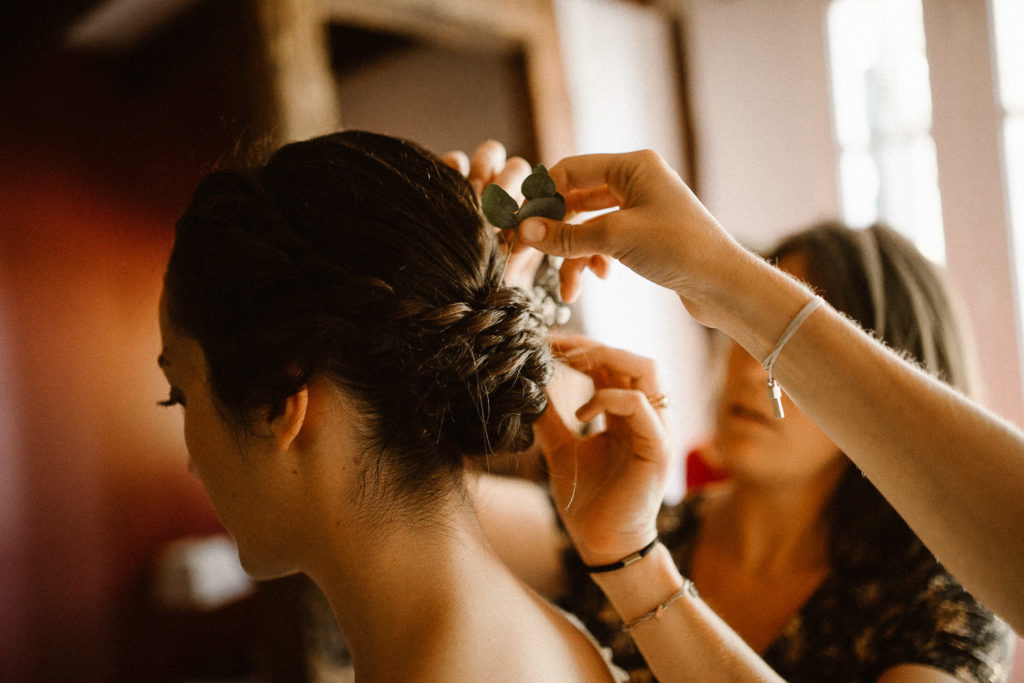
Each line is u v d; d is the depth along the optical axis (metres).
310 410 0.60
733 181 3.47
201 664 3.42
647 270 0.60
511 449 0.69
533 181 0.65
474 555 0.63
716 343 1.26
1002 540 0.49
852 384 0.54
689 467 2.32
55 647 3.12
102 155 3.27
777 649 1.10
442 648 0.57
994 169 2.93
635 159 0.63
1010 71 2.89
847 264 1.10
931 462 0.51
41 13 2.94
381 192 0.61
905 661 0.98
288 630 1.84
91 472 3.25
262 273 0.57
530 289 0.85
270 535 0.65
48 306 3.17
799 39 3.34
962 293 3.02
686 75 3.26
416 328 0.58
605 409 0.81
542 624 0.64
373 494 0.61
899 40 3.13
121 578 3.30
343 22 2.00
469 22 2.29
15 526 3.05
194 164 2.68
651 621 0.80
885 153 3.20
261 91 1.87
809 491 1.14
